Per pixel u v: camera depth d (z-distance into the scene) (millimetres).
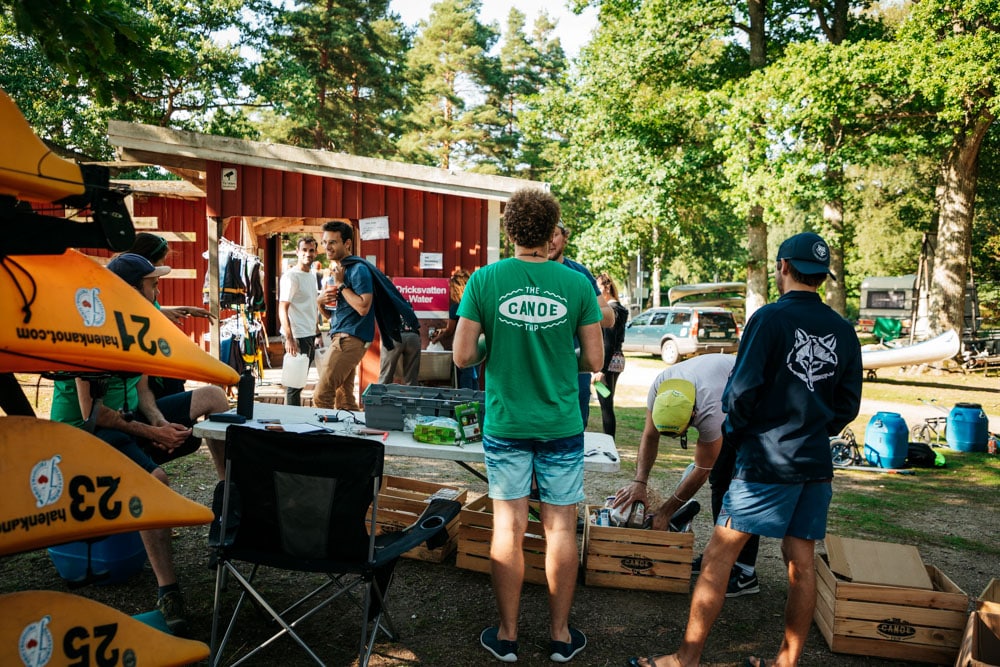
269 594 3742
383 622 3418
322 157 9211
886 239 35125
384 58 33312
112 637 2154
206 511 2414
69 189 1886
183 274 13453
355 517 2828
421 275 9648
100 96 3303
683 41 20453
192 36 22922
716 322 20703
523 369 3045
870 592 3324
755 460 2852
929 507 6020
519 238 3092
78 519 2043
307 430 3715
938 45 14891
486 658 3168
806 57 16281
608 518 4145
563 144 38281
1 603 1903
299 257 8594
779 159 16984
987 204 27703
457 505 3393
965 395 14562
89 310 2039
